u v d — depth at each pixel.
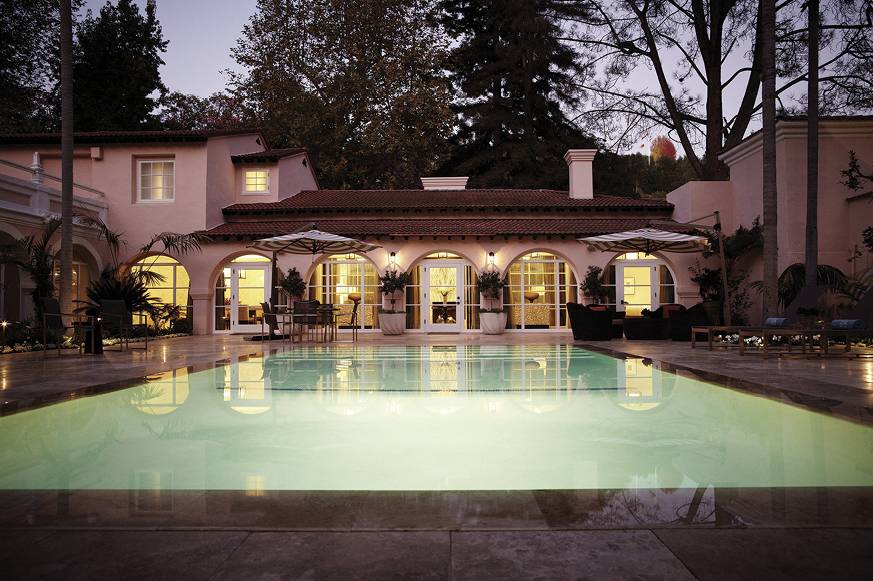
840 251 12.99
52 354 9.28
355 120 25.31
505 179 26.88
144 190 16.41
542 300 16.33
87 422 3.75
